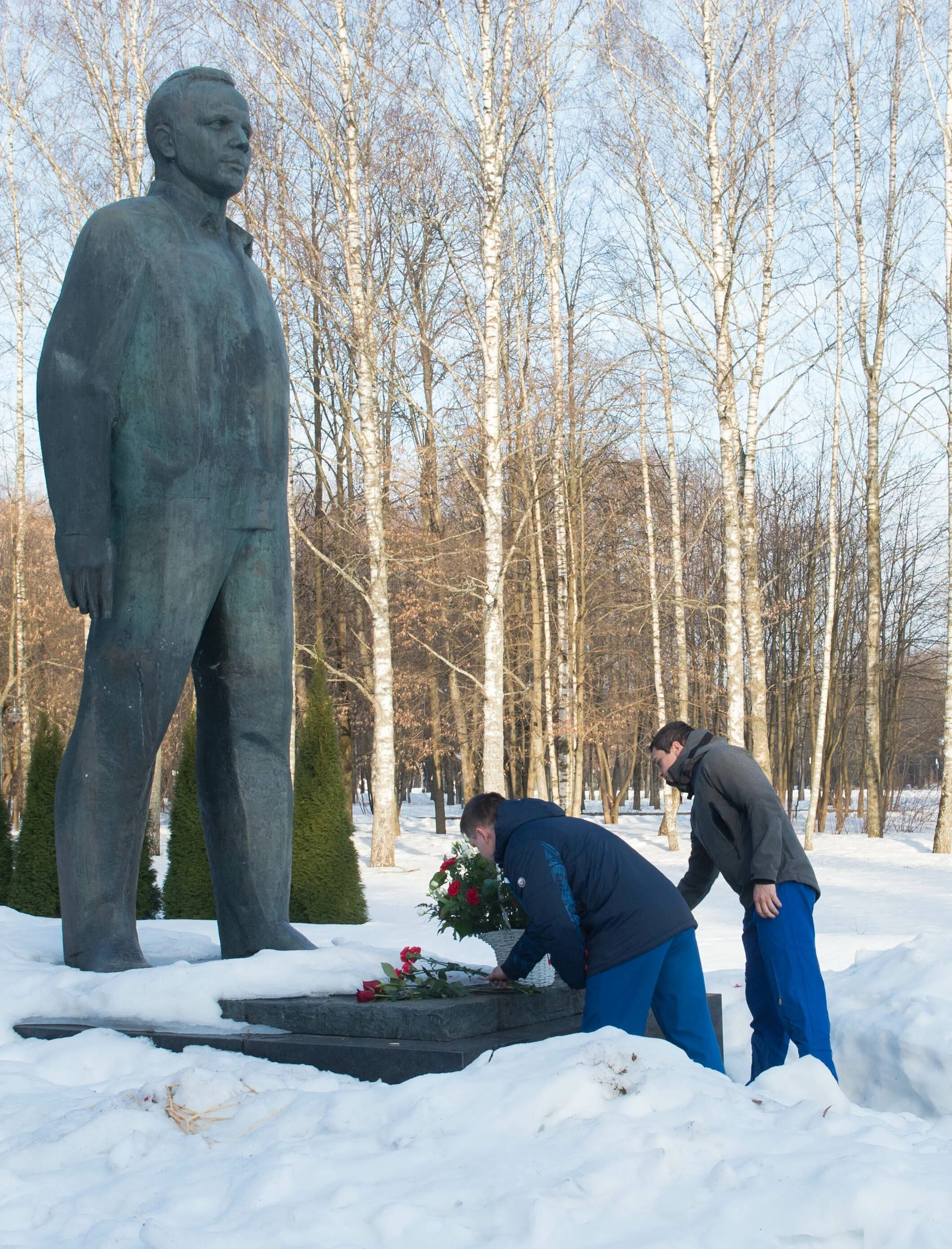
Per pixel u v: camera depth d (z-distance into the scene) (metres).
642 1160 2.69
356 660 31.77
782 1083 3.52
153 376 5.25
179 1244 2.46
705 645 31.56
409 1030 4.17
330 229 22.47
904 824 36.12
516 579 29.77
